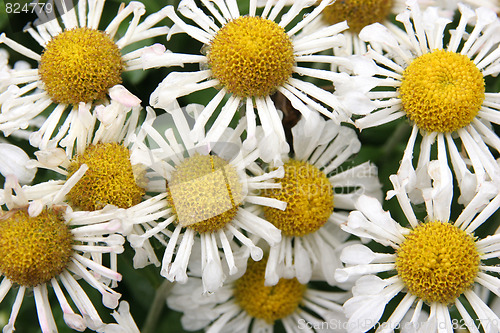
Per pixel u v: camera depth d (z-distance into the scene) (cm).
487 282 19
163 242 19
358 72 19
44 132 19
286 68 19
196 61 19
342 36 19
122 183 19
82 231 19
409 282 19
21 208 19
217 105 19
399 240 19
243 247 19
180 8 19
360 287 19
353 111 19
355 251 19
